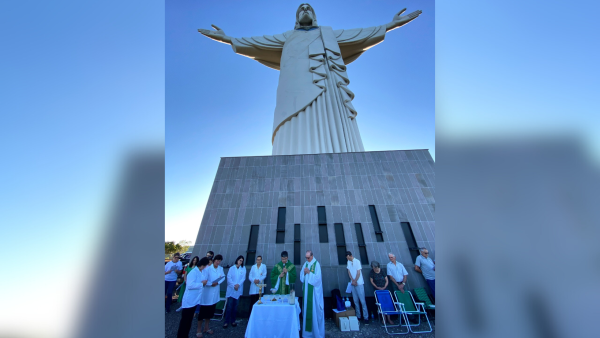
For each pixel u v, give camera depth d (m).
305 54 20.22
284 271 9.23
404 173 12.49
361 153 13.18
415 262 10.27
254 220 11.42
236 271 9.33
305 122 17.70
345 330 8.34
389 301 8.78
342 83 19.44
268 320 7.04
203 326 8.84
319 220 11.34
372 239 10.84
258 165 12.98
